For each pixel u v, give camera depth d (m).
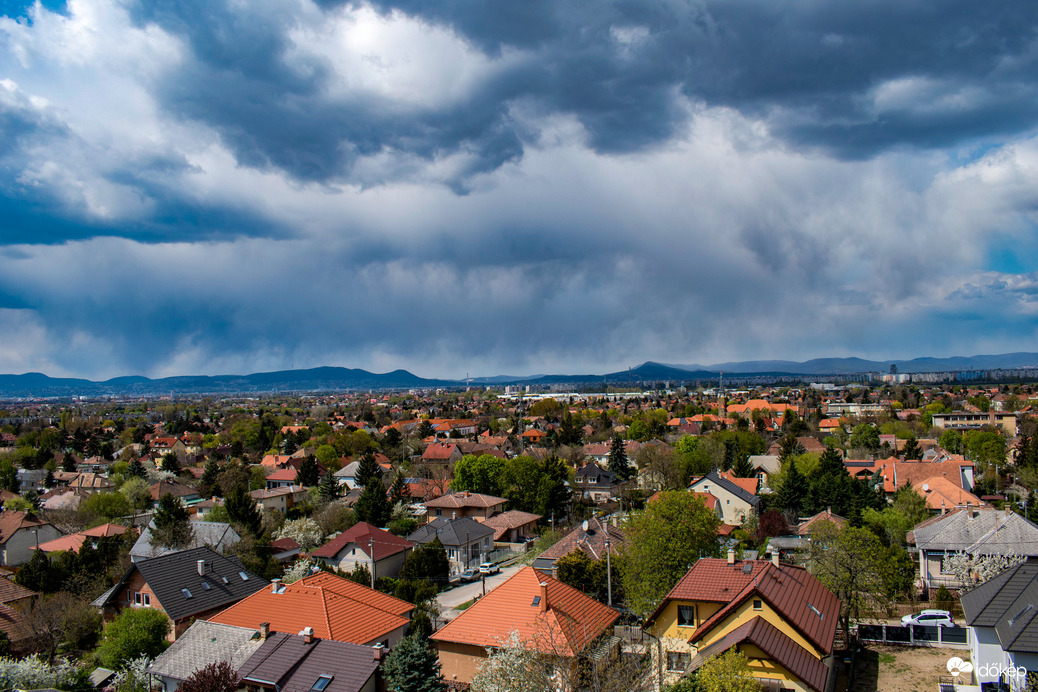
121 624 53.97
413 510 115.62
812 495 102.25
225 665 41.47
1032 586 41.38
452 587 78.69
